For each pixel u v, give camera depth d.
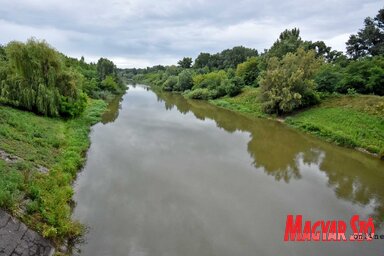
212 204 13.05
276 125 32.91
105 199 12.82
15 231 8.18
